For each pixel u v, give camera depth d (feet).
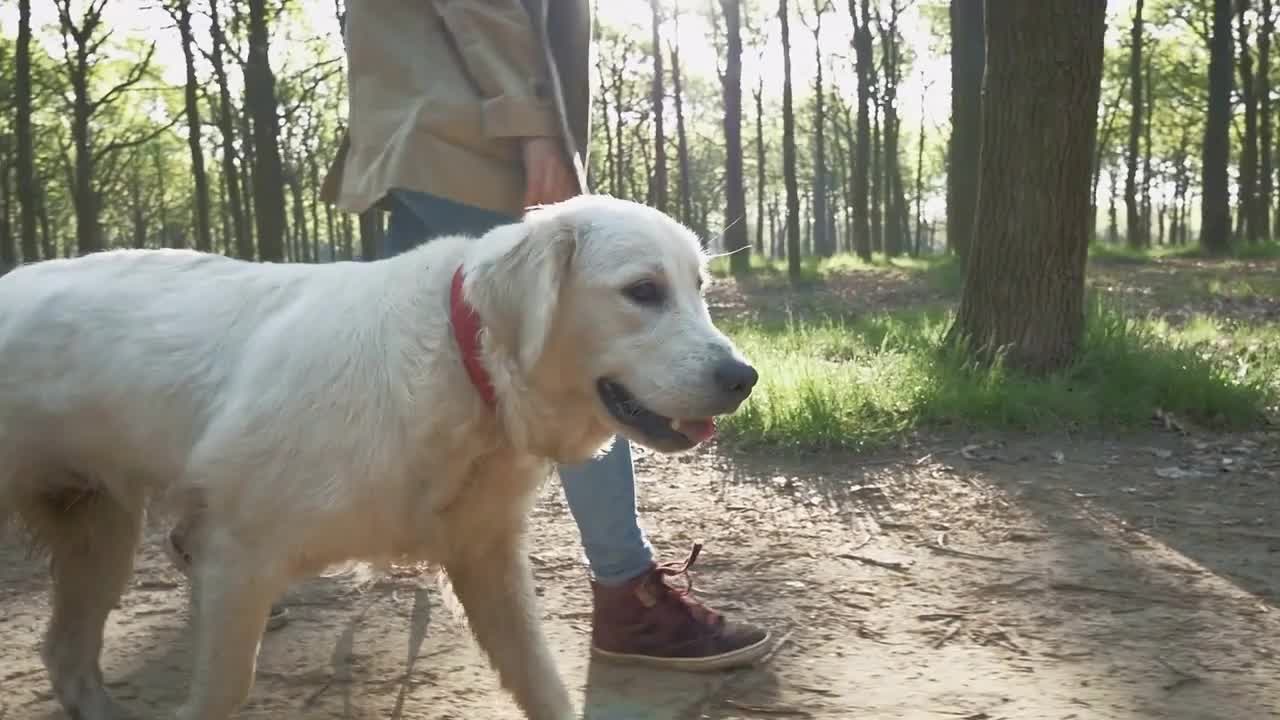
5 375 4.55
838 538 7.84
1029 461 10.12
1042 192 12.49
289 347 4.09
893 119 57.93
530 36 5.17
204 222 36.06
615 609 5.54
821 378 11.69
